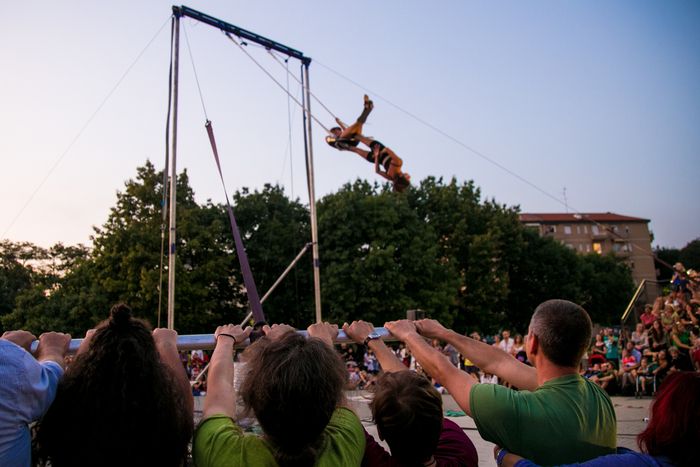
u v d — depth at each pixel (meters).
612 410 2.17
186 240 29.53
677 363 11.58
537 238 47.38
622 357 13.52
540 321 2.17
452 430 2.16
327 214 32.56
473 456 2.05
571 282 47.69
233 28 11.30
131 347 1.74
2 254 45.03
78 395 1.69
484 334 40.41
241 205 33.50
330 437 1.86
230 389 2.07
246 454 1.72
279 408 1.67
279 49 12.25
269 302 32.25
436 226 39.25
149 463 1.70
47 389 1.76
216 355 2.21
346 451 1.83
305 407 1.67
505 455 2.04
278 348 1.80
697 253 96.50
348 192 33.91
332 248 32.75
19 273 45.22
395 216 32.94
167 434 1.73
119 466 1.66
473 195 42.56
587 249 101.56
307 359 1.74
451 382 2.21
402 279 31.14
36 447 1.88
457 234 38.44
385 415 1.82
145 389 1.71
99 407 1.66
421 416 1.79
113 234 28.61
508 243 42.84
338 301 30.45
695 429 1.81
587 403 2.08
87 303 28.38
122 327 1.82
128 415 1.67
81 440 1.67
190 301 28.39
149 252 28.05
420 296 32.47
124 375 1.69
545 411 2.01
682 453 1.84
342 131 11.09
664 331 12.69
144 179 30.36
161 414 1.72
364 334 2.57
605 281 58.12
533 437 1.99
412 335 2.47
